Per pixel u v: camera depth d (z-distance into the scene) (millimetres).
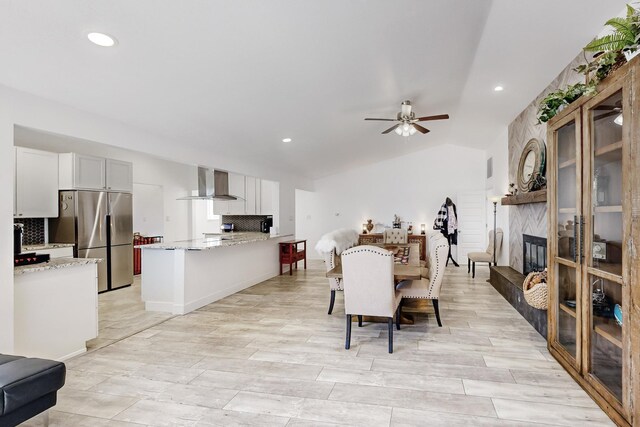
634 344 1849
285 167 7562
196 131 4438
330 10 2475
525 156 5043
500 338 3541
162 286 4621
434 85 4324
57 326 3043
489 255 6875
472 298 5215
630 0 2611
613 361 2178
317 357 3125
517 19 2900
